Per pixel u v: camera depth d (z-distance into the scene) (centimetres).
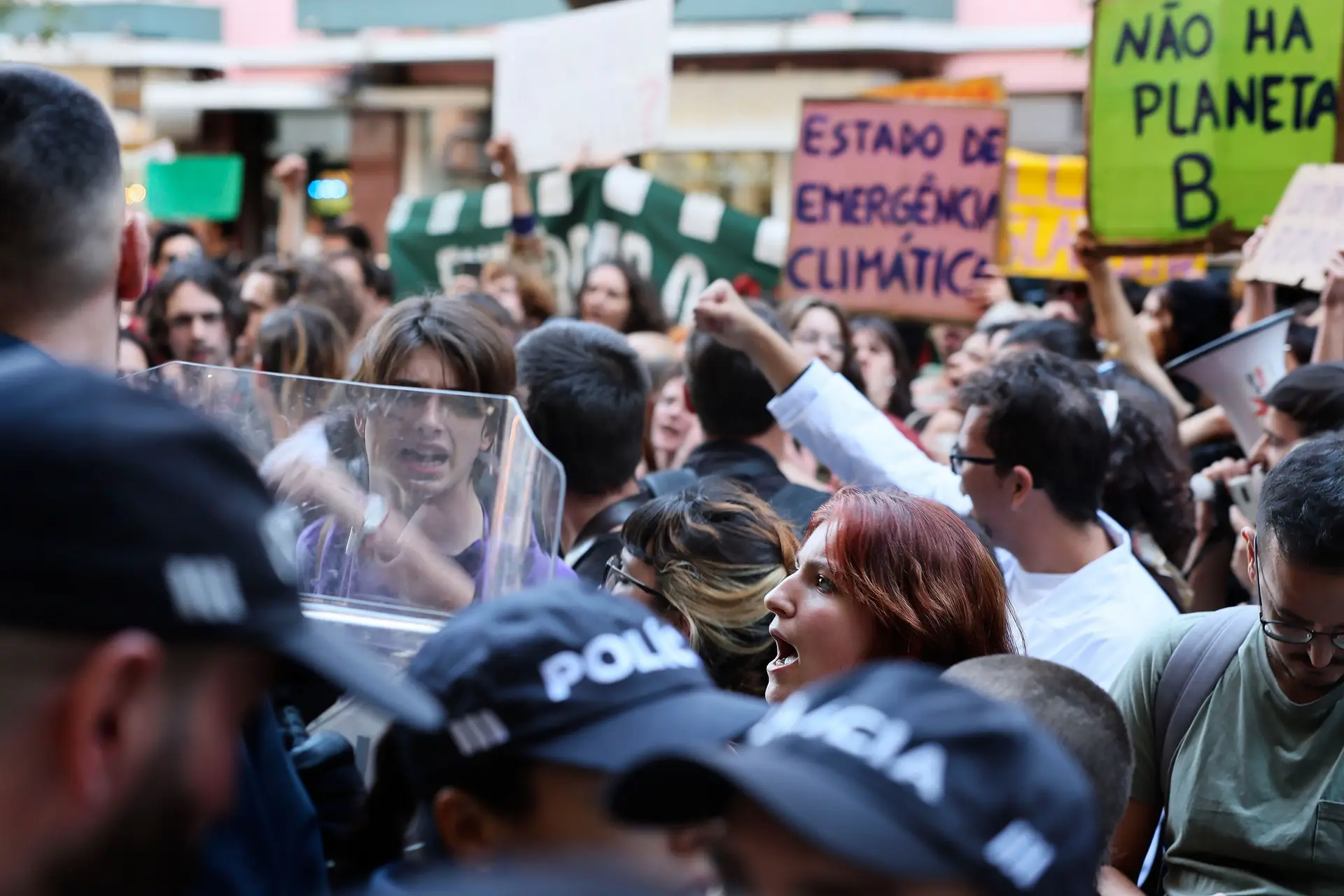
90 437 77
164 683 77
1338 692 200
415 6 1213
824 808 84
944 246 500
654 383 452
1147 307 528
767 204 1120
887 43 1064
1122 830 219
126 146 1111
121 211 145
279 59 1238
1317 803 198
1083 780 93
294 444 173
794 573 194
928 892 84
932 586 183
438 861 118
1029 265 629
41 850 75
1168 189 420
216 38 1311
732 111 1120
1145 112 423
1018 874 85
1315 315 417
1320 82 400
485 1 1196
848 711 91
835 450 296
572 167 602
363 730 163
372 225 1245
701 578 212
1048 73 1111
